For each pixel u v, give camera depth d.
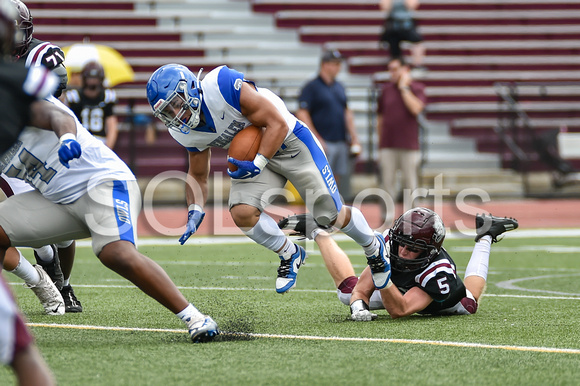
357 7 66.62
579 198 54.06
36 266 16.89
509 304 18.59
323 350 12.88
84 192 13.09
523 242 35.75
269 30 64.69
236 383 10.66
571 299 19.48
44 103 11.72
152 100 14.38
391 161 38.34
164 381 10.77
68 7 62.09
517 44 64.69
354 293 16.53
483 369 11.52
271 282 23.34
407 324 15.59
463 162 57.72
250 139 15.16
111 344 13.45
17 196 13.61
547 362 12.01
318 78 39.53
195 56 61.09
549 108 61.34
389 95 38.06
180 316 13.48
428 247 15.81
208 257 30.61
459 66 63.00
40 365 7.56
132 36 61.28
